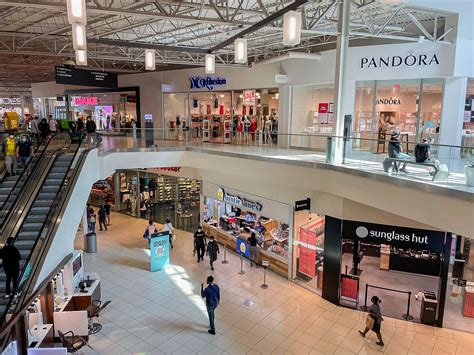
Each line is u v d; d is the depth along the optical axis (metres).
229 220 15.76
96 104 28.98
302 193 11.84
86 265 13.78
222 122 20.25
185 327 9.69
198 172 16.77
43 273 7.82
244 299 11.27
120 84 25.78
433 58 13.64
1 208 9.77
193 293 11.60
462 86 13.53
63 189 9.79
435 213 7.20
